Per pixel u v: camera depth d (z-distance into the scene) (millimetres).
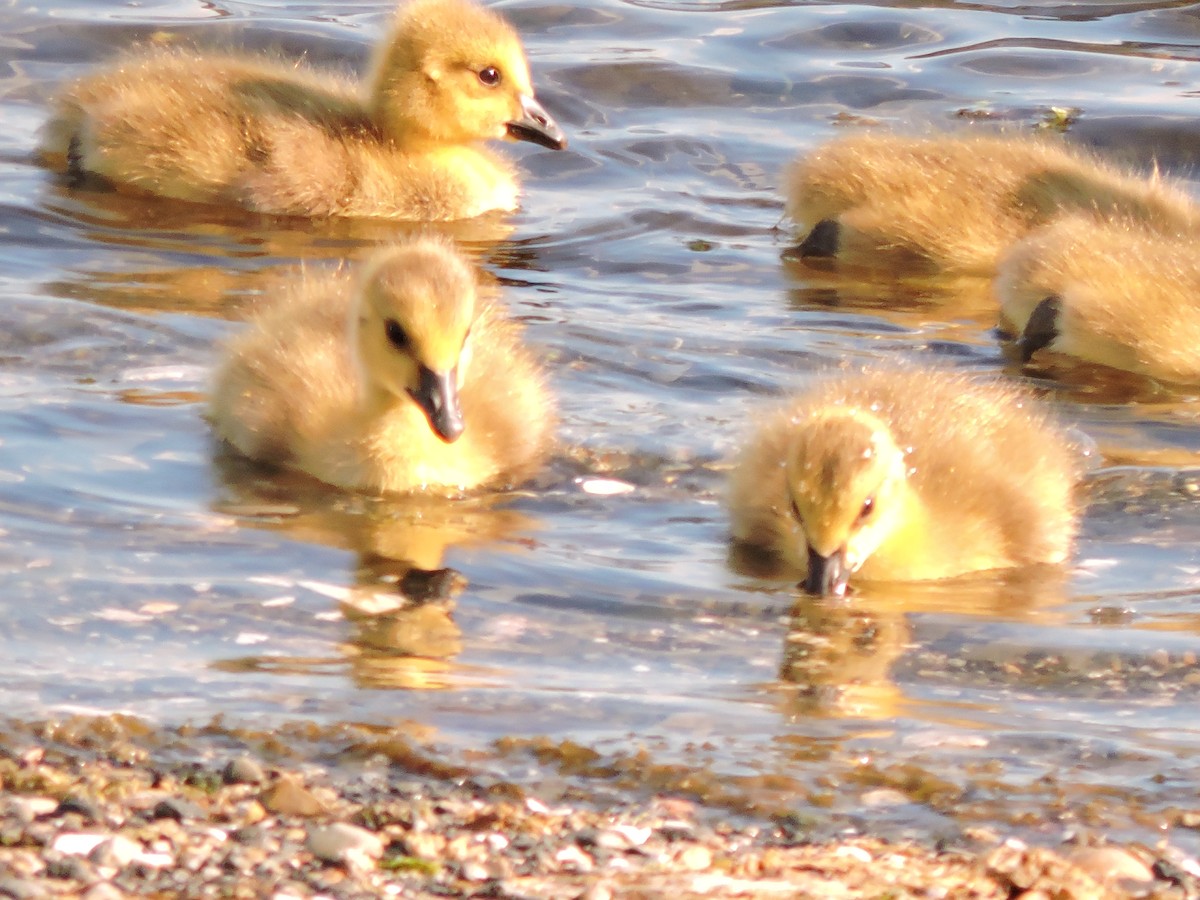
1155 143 19641
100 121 17844
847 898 7809
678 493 12266
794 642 10281
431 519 11727
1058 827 8445
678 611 10594
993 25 23203
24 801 8141
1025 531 11609
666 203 18266
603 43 22234
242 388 12758
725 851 8172
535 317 15055
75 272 15422
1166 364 14547
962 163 17500
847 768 8883
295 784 8406
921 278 16938
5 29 21406
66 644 9633
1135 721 9438
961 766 8922
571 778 8703
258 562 10820
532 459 12648
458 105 18500
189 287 15258
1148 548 11672
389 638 9984
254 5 23078
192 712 9031
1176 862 8203
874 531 11195
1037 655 10172
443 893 7742
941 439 12094
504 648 9977
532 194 18531
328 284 14203
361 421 12297
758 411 12930
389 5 23344
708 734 9141
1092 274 15180
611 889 7801
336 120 18391
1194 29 23234
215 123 17734
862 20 23203
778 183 18672
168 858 7820
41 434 12367
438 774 8672
